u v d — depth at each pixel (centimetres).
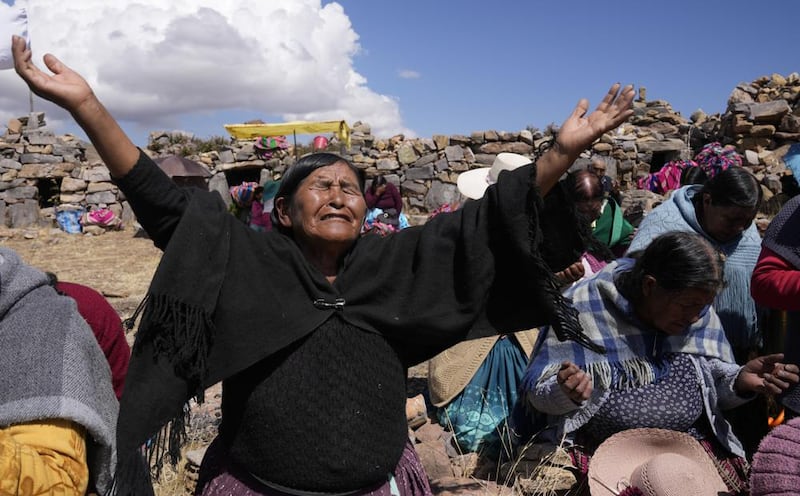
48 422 151
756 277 295
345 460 178
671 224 354
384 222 1135
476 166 1692
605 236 433
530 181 179
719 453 300
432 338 187
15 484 137
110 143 166
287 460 177
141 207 174
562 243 189
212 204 181
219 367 174
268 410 177
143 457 205
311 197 189
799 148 502
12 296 160
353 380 180
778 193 1313
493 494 317
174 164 1496
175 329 164
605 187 507
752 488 232
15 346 156
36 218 1748
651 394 290
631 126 1727
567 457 301
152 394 164
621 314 293
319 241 189
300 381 178
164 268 166
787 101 1548
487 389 389
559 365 299
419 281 187
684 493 254
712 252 270
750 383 284
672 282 267
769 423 329
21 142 1783
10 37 157
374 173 1720
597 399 294
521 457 318
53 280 180
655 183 1452
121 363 217
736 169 336
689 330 297
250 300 176
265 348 175
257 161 1788
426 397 455
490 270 186
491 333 195
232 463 191
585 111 183
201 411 437
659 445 291
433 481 342
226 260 175
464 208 192
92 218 1670
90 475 168
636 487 267
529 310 196
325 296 184
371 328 184
